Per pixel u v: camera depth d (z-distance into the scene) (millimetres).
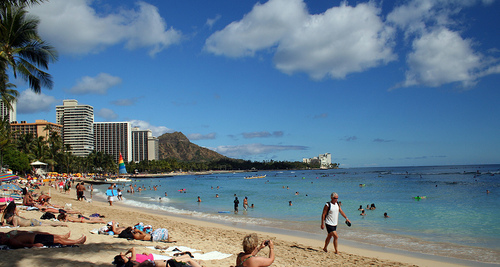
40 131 151875
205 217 23891
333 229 11430
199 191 60625
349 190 54562
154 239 11484
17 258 7129
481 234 16375
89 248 8695
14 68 16375
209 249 10914
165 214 25656
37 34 16516
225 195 48812
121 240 10703
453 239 15250
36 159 91812
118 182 105312
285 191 56031
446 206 28859
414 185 63531
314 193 49844
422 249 13211
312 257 10906
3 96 23578
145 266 6805
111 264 7340
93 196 45906
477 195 39219
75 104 183500
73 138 179000
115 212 22859
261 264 5258
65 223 13180
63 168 122812
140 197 46656
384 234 16500
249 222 21156
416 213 24594
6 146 60062
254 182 100688
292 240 15062
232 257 9672
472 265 10844
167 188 73938
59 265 6848
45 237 8422
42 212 16266
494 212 24422
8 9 15227
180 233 14844
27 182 50656
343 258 10875
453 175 112750
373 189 55500
